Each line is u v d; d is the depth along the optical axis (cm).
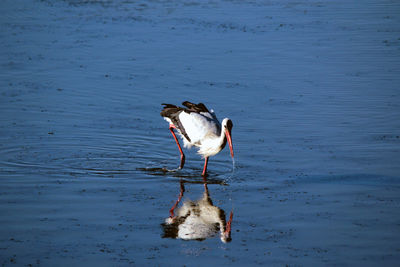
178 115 1493
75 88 2064
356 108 1886
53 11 3397
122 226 1088
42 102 1908
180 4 3675
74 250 984
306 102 1952
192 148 1583
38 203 1189
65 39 2742
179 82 2158
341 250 988
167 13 3384
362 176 1346
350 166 1408
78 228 1073
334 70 2327
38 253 970
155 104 1925
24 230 1060
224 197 1240
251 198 1231
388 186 1284
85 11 3416
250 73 2281
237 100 1970
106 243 1014
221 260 955
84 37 2789
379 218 1120
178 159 1496
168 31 2934
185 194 1259
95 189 1276
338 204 1191
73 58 2439
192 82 2159
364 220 1112
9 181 1305
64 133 1641
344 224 1095
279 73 2286
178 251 988
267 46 2677
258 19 3244
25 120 1738
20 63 2342
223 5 3659
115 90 2053
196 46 2659
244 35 2870
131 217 1130
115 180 1334
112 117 1791
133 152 1526
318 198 1223
